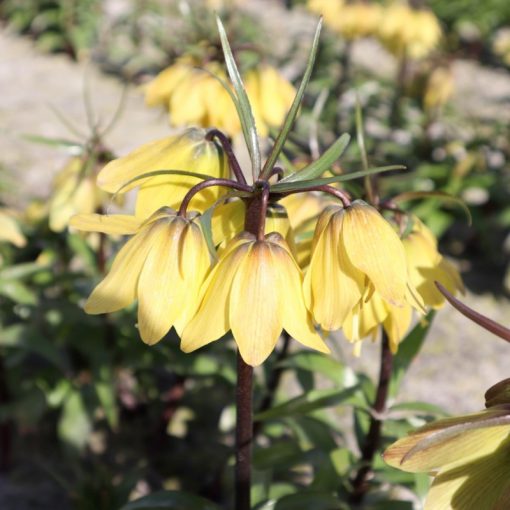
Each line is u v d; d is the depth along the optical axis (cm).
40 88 331
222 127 115
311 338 86
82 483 125
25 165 253
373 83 262
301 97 85
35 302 135
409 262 95
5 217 122
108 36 385
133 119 304
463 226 247
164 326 86
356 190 98
